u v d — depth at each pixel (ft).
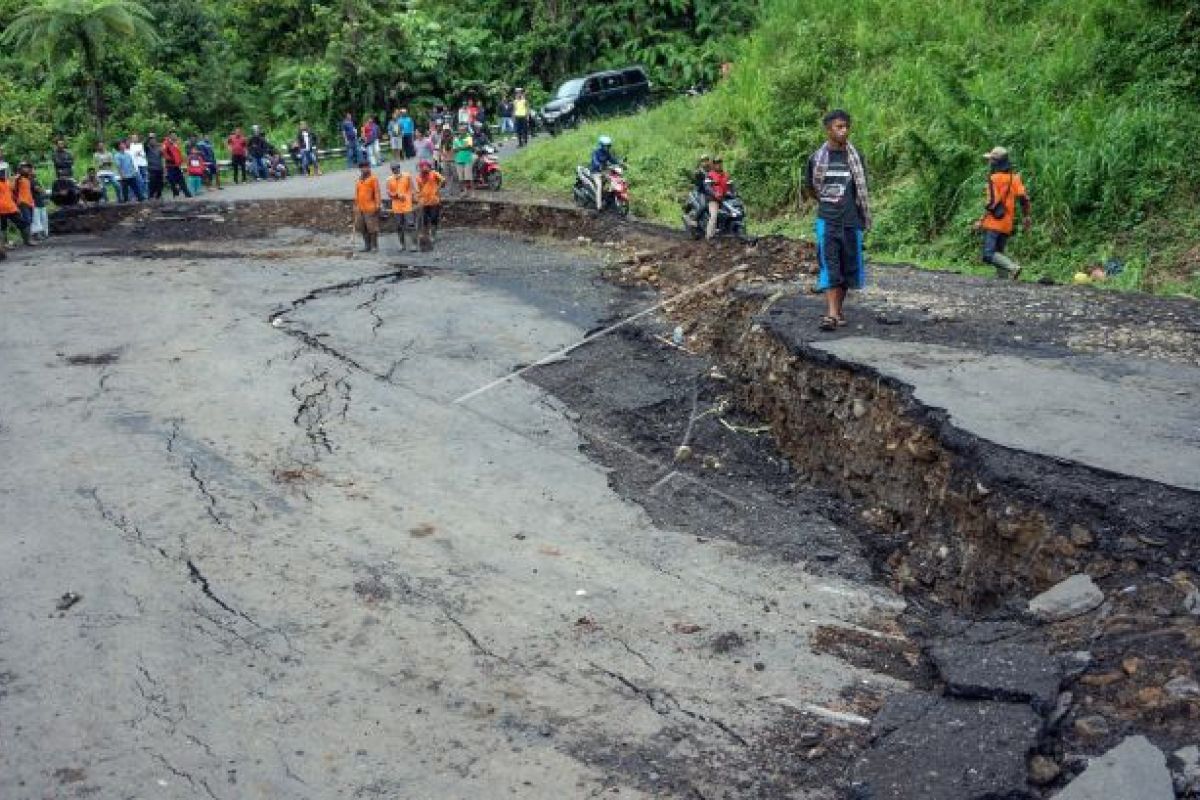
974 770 13.34
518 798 14.48
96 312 45.01
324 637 19.26
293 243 63.57
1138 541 17.60
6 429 30.76
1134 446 20.42
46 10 86.79
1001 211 39.50
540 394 34.65
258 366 37.17
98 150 88.33
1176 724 13.51
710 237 50.60
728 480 28.17
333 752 15.70
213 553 22.93
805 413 28.71
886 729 14.64
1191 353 26.81
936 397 23.86
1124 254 43.75
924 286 36.68
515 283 49.98
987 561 20.07
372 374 36.50
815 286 36.88
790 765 14.96
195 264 56.08
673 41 118.62
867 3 74.43
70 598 20.63
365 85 113.09
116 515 24.90
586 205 63.31
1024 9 66.33
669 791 14.49
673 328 40.24
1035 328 29.86
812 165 29.25
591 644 18.86
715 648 18.61
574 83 99.60
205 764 15.49
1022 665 15.34
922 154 53.83
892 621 19.76
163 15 113.19
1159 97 50.29
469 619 19.93
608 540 24.03
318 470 28.09
